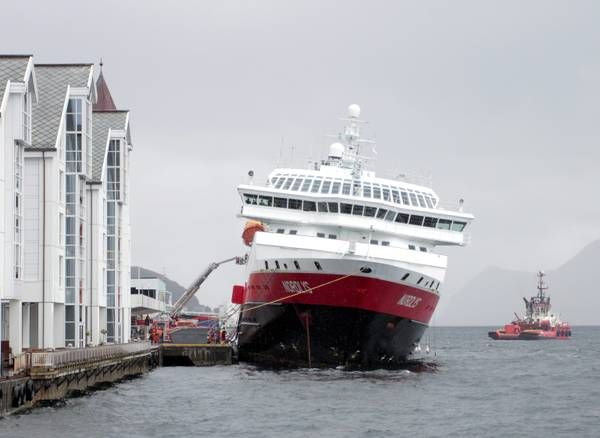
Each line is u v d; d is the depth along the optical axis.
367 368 84.56
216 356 97.94
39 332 69.06
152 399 64.75
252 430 52.22
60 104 73.81
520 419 58.44
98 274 84.19
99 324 84.62
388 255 80.44
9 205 61.41
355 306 79.06
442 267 84.75
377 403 63.34
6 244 61.22
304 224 85.56
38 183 69.94
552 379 90.19
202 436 50.06
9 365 57.19
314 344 83.06
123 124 92.50
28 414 53.91
